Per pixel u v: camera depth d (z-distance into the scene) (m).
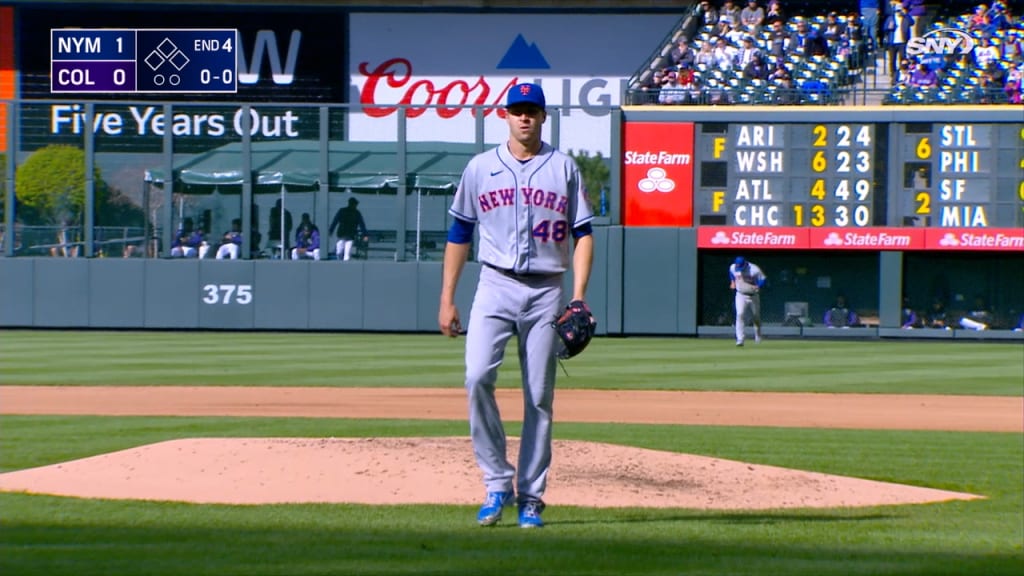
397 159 87.25
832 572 15.08
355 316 86.44
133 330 87.25
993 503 23.64
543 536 17.83
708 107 84.75
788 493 24.38
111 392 46.22
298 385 49.34
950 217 82.38
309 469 25.58
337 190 87.38
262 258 87.56
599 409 42.03
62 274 87.00
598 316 85.69
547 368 18.45
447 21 101.88
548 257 18.27
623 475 25.53
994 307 85.94
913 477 27.12
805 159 83.56
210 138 90.06
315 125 91.62
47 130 88.19
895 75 91.38
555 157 18.33
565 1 101.00
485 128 96.19
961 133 82.12
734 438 33.78
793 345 77.88
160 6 102.62
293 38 102.38
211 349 69.50
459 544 16.91
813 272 87.81
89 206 87.50
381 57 102.31
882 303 84.25
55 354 64.94
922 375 56.28
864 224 83.19
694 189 84.88
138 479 24.78
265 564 15.17
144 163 88.44
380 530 18.64
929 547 17.84
